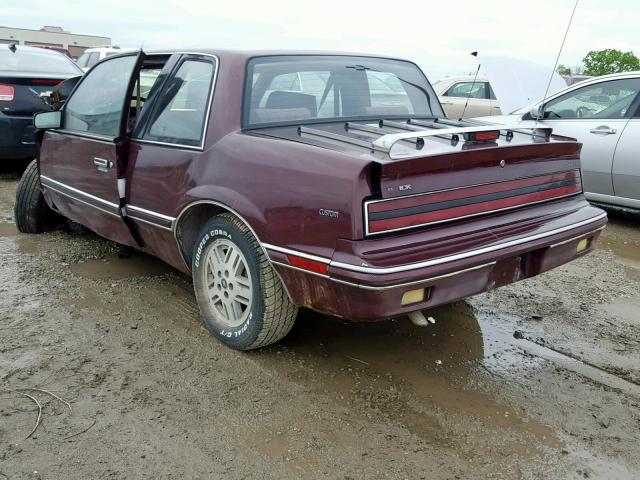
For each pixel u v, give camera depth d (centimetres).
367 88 403
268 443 270
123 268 475
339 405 300
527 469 259
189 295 425
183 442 270
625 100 643
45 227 563
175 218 355
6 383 312
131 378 319
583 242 360
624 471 260
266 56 366
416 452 267
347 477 251
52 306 402
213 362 336
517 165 323
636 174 627
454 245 286
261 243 304
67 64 869
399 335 376
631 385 329
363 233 269
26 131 757
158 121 380
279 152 303
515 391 318
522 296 451
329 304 288
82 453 261
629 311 430
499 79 838
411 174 278
